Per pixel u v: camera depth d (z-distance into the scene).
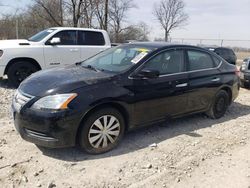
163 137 4.95
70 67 4.99
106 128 4.18
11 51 8.11
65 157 4.05
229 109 7.07
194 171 3.90
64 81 4.05
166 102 4.92
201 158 4.27
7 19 28.27
